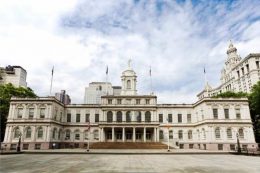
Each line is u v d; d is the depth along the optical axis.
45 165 24.02
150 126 72.06
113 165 24.16
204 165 24.47
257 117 68.94
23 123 64.25
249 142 62.06
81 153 43.94
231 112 64.69
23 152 43.91
